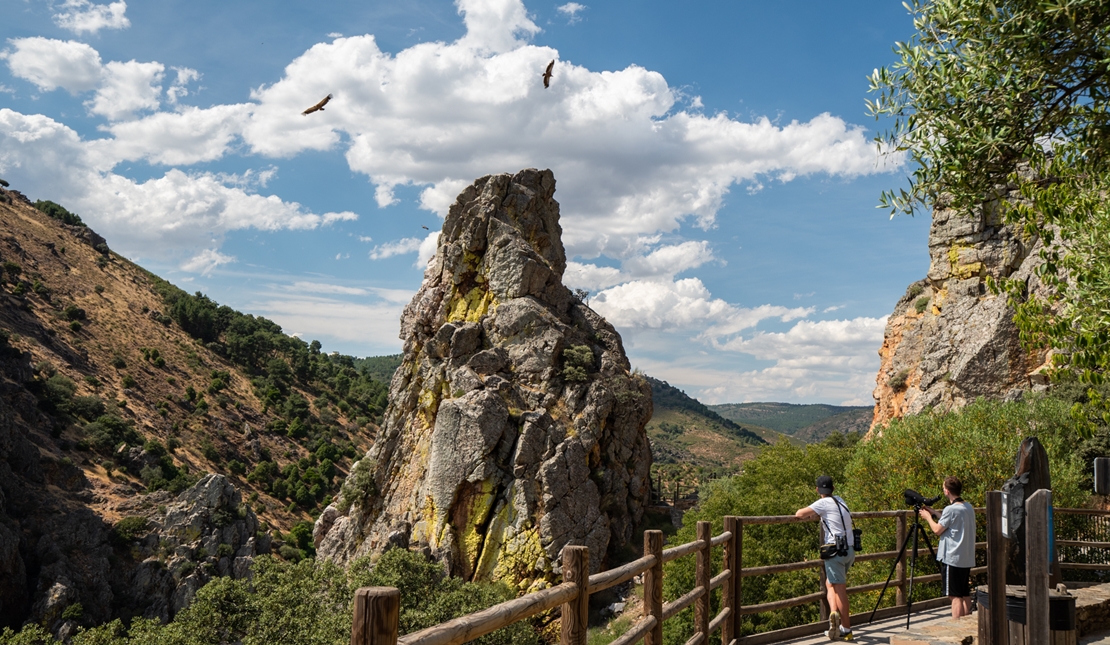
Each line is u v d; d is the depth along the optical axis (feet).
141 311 628.28
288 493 470.80
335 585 128.77
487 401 211.41
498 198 269.03
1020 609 19.30
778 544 106.32
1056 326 34.47
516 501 204.44
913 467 74.74
